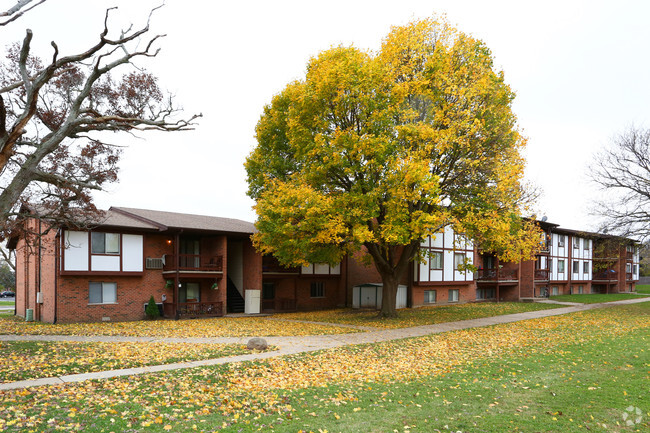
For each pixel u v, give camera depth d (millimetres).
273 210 19891
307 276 32688
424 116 21078
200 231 26531
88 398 8375
